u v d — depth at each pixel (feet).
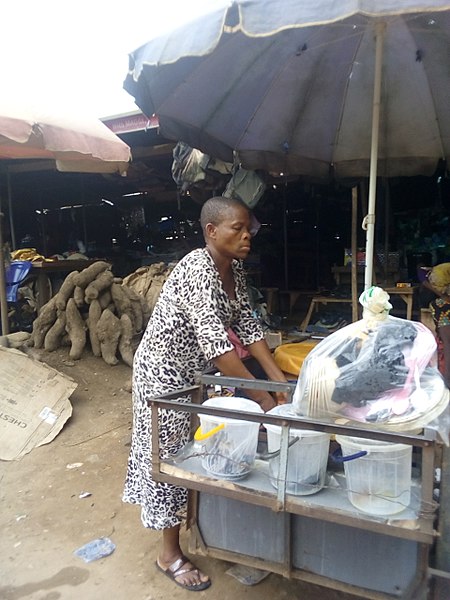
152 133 17.93
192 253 6.41
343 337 5.01
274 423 4.60
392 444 4.40
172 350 6.47
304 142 10.20
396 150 10.07
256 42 7.69
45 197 28.45
